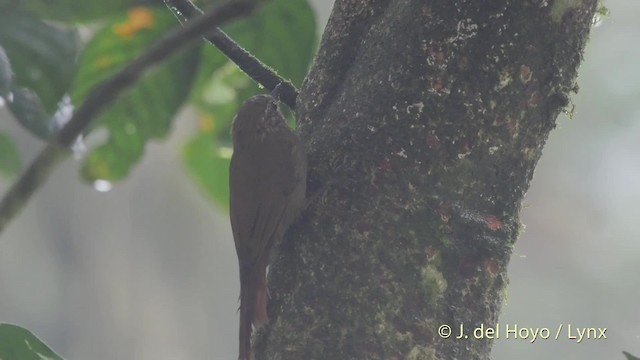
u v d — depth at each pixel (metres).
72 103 8.41
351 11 6.38
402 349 5.50
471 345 5.58
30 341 5.30
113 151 9.00
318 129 6.21
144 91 8.55
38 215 27.70
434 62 5.77
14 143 9.00
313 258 5.78
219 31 7.08
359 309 5.57
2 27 7.40
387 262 5.63
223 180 9.98
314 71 6.51
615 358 23.47
